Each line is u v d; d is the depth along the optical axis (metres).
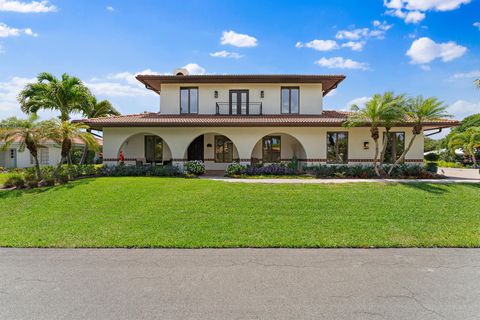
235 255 5.45
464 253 5.50
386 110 14.09
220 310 3.50
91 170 16.30
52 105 17.61
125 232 6.82
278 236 6.51
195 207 8.99
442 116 14.02
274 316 3.37
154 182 12.73
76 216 8.22
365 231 6.85
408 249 5.75
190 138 17.55
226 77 19.03
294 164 17.86
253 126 16.83
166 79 19.30
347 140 17.83
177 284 4.22
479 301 3.71
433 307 3.57
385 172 15.86
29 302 3.71
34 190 11.47
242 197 10.17
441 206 9.11
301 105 19.59
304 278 4.42
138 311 3.48
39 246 5.95
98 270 4.75
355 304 3.64
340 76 18.78
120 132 17.42
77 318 3.34
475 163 26.62
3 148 13.37
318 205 9.22
